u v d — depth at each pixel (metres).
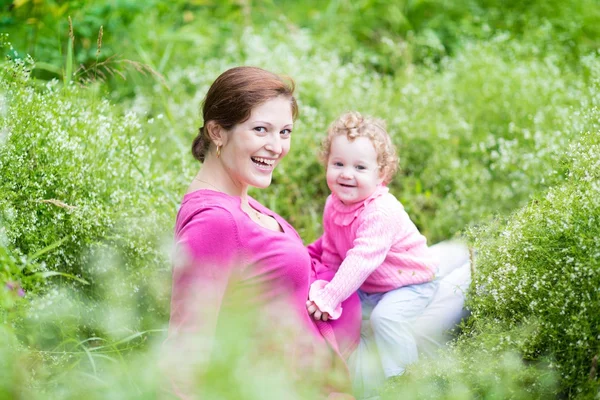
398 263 3.07
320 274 3.03
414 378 2.57
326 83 5.06
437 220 4.27
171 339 2.39
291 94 2.75
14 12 4.52
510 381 2.46
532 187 4.12
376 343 2.98
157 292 3.22
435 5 6.43
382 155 3.09
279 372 2.17
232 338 1.96
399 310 3.00
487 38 5.93
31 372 2.44
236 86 2.62
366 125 3.12
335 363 2.71
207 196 2.63
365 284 3.15
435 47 5.80
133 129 3.50
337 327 2.85
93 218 3.05
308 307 2.79
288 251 2.64
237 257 2.55
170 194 3.59
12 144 2.92
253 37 5.68
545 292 2.63
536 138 4.22
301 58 5.47
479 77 5.13
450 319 3.05
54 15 4.63
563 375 2.48
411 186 4.58
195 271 2.46
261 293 2.60
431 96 5.08
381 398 2.57
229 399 1.77
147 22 5.60
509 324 2.73
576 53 5.61
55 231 2.98
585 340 2.45
